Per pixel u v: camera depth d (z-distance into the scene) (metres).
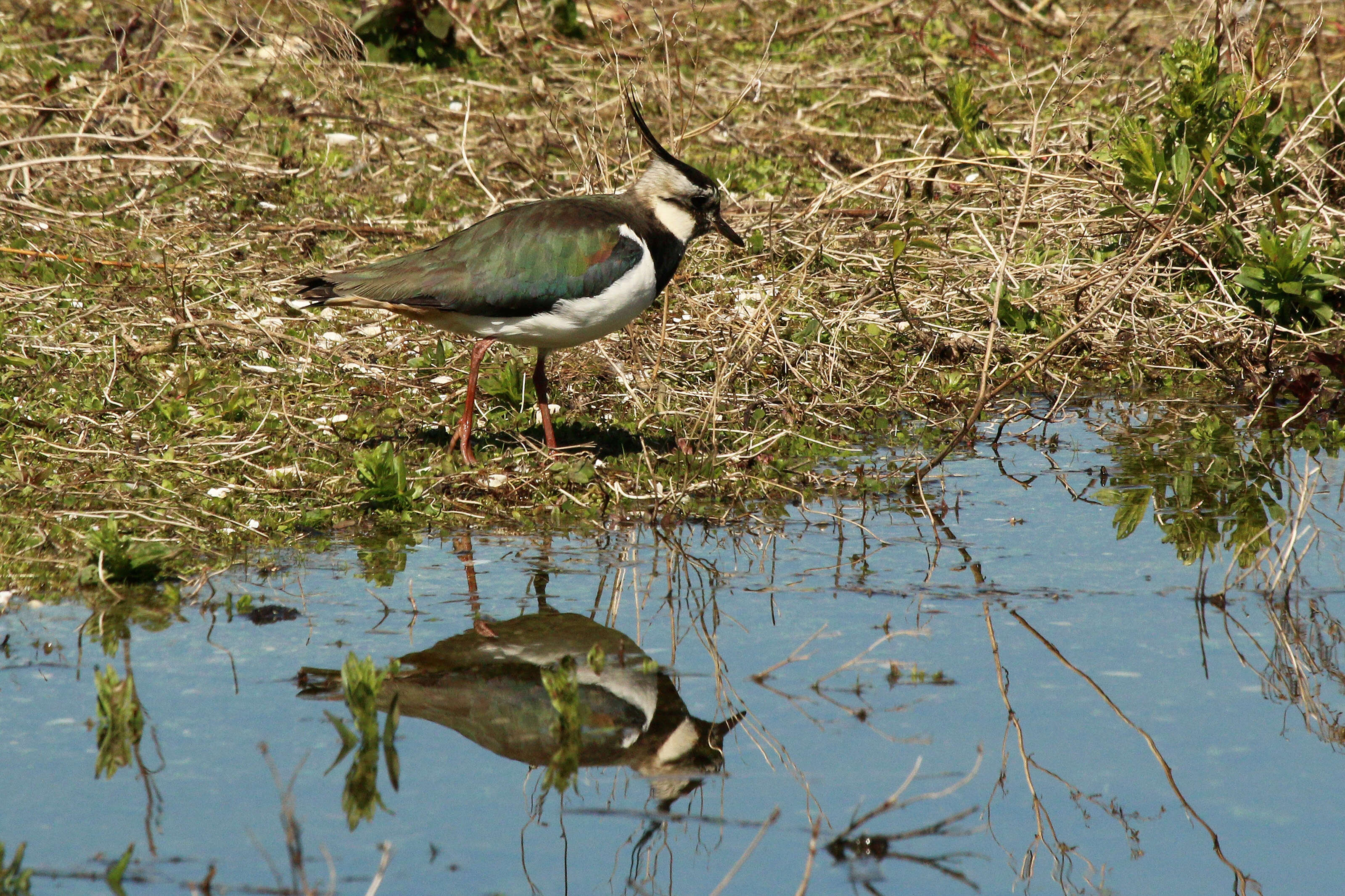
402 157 17.69
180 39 19.03
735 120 19.11
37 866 6.34
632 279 10.58
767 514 10.68
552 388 12.73
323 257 14.86
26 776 7.04
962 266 14.59
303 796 6.99
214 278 14.08
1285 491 11.11
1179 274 14.55
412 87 19.88
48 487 10.18
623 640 8.68
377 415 11.94
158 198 15.79
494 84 19.78
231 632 8.60
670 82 17.00
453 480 10.67
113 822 6.72
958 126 15.36
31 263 14.09
